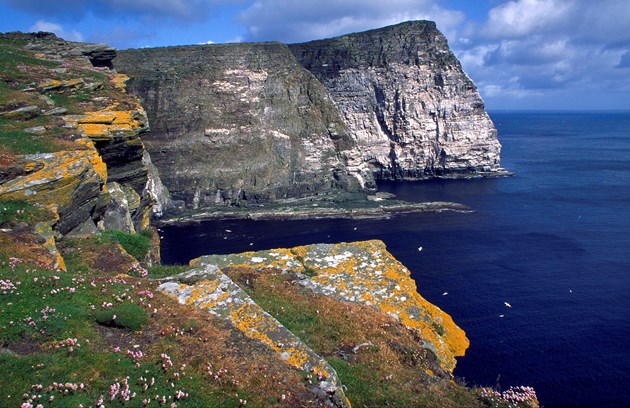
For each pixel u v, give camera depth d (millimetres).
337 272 17469
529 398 13203
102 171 24094
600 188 110688
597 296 48312
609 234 72125
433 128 138625
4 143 22219
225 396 9539
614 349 37312
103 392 8938
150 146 109938
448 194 110625
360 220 88250
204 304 12602
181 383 9586
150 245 21625
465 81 137000
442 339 15680
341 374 11891
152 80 117312
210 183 107500
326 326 14023
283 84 120938
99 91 38719
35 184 18625
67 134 26469
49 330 10234
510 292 49500
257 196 105562
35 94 32344
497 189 114125
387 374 12375
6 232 15867
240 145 112750
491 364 34844
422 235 74812
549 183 119875
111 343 10453
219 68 119375
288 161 114562
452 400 12117
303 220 90438
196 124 112812
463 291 49844
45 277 12203
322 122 120250
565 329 40875
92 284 12406
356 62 141750
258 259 18094
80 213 19984
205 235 80062
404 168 141375
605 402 30312
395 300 16344
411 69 138875
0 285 11391
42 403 8266
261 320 12133
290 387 10039
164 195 98562
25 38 57594
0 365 8828
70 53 51156
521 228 77000
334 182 116062
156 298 12461
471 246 67375
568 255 62281
